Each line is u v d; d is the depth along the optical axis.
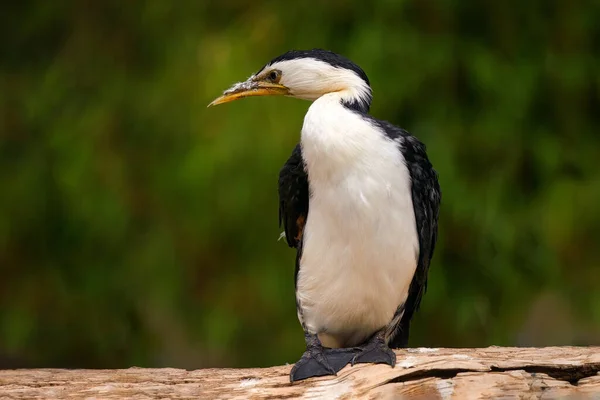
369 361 7.59
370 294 7.87
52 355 13.98
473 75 11.95
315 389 7.49
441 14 12.16
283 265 12.11
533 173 12.36
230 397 7.53
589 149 12.40
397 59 11.92
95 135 12.68
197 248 12.43
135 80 13.01
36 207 13.16
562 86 12.33
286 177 8.27
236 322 12.38
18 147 13.37
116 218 12.54
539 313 13.73
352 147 7.57
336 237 7.75
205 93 12.08
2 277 13.47
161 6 12.77
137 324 13.59
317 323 8.15
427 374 7.31
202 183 11.92
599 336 13.79
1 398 7.66
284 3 12.41
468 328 12.43
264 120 11.71
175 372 8.06
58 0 13.45
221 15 12.73
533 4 12.41
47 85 13.00
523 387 7.12
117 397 7.61
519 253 12.26
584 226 12.02
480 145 12.10
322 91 8.27
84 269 13.23
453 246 12.12
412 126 12.12
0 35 13.80
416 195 7.89
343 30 12.34
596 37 12.51
